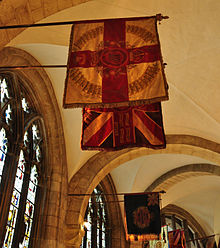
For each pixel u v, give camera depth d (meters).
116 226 17.06
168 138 14.18
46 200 11.11
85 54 5.77
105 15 8.73
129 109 7.89
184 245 17.25
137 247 17.06
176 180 18.66
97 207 16.14
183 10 8.84
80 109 12.35
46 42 8.97
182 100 12.46
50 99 11.64
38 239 10.42
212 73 10.98
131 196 12.63
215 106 12.07
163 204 21.09
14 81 9.75
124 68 5.62
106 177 17.38
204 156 13.90
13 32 6.20
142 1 8.52
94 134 7.71
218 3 8.48
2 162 8.98
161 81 5.41
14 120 9.73
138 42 5.78
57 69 11.12
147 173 17.97
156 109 7.75
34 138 11.18
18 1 6.02
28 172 10.26
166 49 10.41
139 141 7.43
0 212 8.38
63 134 12.41
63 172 12.24
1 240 8.19
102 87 5.50
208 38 9.72
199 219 24.88
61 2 6.71
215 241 23.62
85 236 14.19
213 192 22.11
